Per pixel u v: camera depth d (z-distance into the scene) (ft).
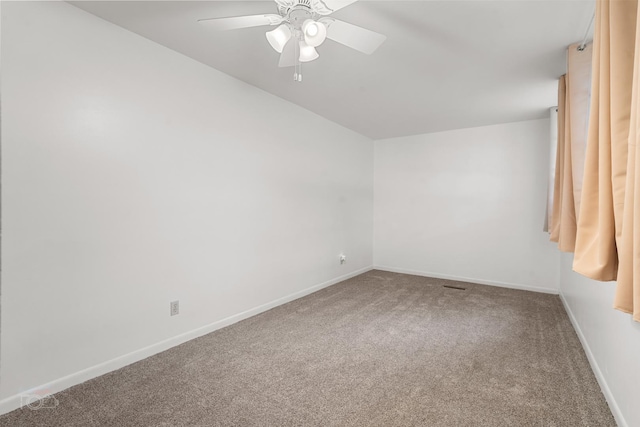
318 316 10.44
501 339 8.70
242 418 5.49
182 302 8.36
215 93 9.07
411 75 9.22
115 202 6.97
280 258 11.54
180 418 5.48
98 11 6.40
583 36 6.89
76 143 6.34
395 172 17.17
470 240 15.14
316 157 13.29
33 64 5.77
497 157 14.46
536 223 13.65
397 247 17.20
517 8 6.01
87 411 5.64
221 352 7.89
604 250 4.07
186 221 8.39
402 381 6.63
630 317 4.93
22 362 5.73
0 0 5.42
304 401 5.96
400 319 10.19
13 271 5.60
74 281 6.36
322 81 9.77
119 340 7.09
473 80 9.50
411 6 6.02
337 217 14.82
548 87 9.98
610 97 3.95
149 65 7.52
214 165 9.09
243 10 6.36
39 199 5.87
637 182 3.19
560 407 5.78
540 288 13.55
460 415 5.56
